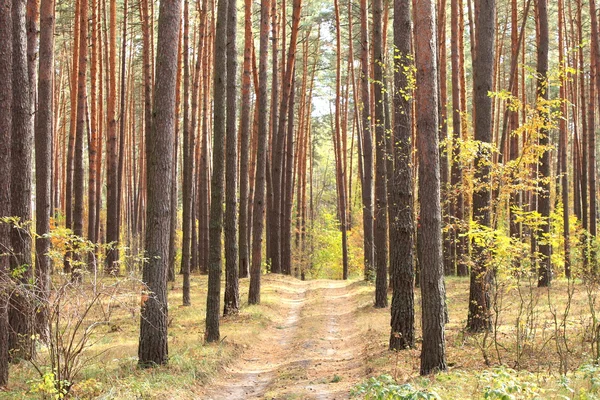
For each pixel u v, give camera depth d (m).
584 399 6.25
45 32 13.96
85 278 9.76
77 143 22.16
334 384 10.31
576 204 29.98
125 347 12.75
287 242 35.34
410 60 12.88
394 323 12.24
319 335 16.16
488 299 12.65
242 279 28.62
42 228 12.55
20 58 11.05
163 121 11.16
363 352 13.12
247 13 21.67
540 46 18.20
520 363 9.16
